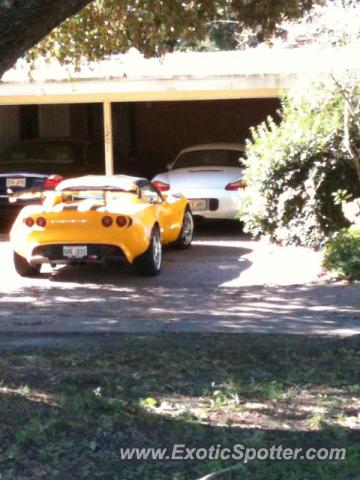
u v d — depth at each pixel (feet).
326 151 45.09
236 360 25.82
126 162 63.62
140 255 39.91
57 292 37.60
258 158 47.01
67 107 72.74
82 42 37.73
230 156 56.54
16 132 71.00
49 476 16.99
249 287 38.09
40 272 42.11
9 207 53.26
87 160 58.49
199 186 52.08
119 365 25.22
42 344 28.17
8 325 31.07
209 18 35.14
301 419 20.59
